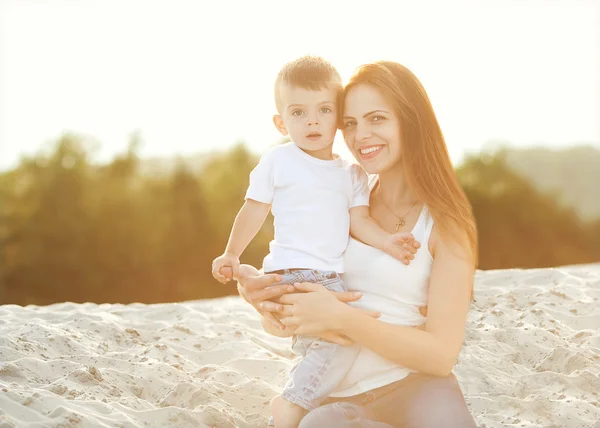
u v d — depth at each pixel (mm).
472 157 39062
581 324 5691
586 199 38500
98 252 35031
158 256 35656
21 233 34562
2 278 34406
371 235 3318
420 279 3209
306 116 3420
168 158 37281
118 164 36125
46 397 3541
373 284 3262
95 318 5695
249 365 4848
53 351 4715
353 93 3328
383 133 3273
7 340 4582
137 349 5086
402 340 3045
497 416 4000
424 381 3188
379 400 3201
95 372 4148
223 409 3902
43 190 34875
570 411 4000
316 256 3328
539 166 39375
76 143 35750
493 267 38000
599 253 38250
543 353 5016
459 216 3186
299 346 3322
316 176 3432
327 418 3012
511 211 38031
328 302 3098
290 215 3412
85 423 3303
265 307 3248
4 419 3160
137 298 35469
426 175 3232
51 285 34625
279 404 3217
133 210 35594
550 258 38000
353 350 3203
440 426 3053
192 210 36188
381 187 3467
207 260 36250
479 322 5582
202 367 4695
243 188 37188
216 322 6074
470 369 4699
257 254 33812
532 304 6078
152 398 4188
